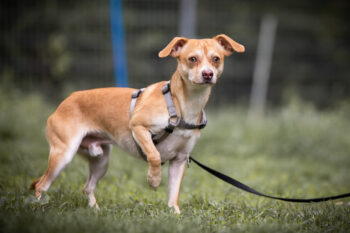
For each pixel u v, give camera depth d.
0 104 12.95
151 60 18.25
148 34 18.36
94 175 5.87
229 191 6.53
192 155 9.91
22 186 6.16
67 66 16.78
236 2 20.31
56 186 6.29
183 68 4.94
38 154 8.91
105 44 18.00
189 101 4.95
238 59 19.56
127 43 18.41
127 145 5.36
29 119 12.05
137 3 18.52
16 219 4.14
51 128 5.41
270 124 12.75
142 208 5.17
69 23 18.23
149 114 4.93
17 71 16.20
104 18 18.36
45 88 16.16
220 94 18.00
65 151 5.32
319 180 8.42
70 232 3.92
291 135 11.63
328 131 12.19
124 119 5.26
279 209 5.24
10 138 10.84
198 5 19.52
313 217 4.78
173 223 4.32
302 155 10.79
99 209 4.98
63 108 5.47
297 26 20.48
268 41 17.05
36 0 17.55
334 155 10.62
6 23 16.83
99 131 5.48
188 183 7.42
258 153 10.87
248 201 5.96
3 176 6.71
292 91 17.77
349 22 20.95
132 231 4.02
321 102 19.08
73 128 5.38
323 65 19.94
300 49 19.69
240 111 14.95
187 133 5.04
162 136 5.02
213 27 19.69
